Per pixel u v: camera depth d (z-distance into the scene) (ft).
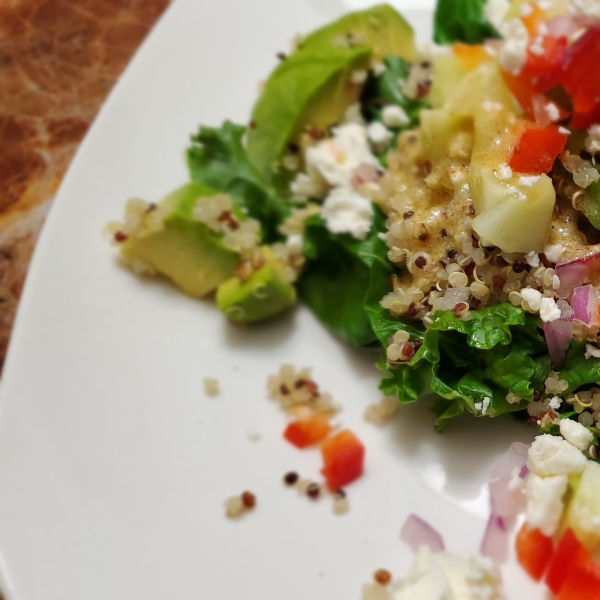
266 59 1.07
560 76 0.93
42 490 0.92
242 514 0.92
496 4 1.06
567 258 0.91
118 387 0.95
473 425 0.93
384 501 0.92
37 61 1.15
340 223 0.96
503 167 0.90
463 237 0.92
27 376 0.95
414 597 0.86
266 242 1.01
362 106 1.04
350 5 1.09
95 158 1.02
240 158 1.02
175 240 0.97
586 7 0.91
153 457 0.93
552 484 0.87
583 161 0.92
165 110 1.05
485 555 0.89
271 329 0.99
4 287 1.06
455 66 0.99
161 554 0.90
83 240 0.99
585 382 0.90
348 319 0.96
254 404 0.96
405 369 0.92
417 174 0.97
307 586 0.89
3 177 1.10
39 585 0.89
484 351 0.91
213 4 1.08
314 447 0.94
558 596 0.87
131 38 1.16
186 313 0.99
